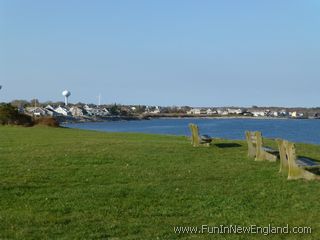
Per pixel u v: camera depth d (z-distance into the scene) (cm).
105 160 1867
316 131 9481
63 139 3106
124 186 1362
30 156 1958
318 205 1155
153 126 13962
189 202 1184
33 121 6047
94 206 1134
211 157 2066
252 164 1844
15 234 919
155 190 1313
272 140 3238
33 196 1223
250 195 1261
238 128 11244
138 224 992
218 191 1309
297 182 1440
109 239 897
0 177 1448
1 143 2686
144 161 1880
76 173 1554
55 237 905
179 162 1880
